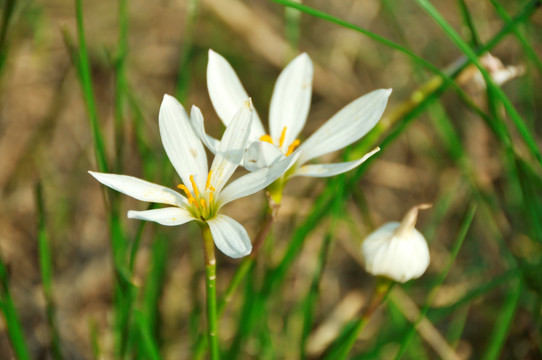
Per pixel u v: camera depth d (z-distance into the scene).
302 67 0.57
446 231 0.79
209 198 0.53
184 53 0.64
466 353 0.72
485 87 0.62
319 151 0.55
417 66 0.71
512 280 0.68
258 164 0.52
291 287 0.75
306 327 0.62
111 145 0.79
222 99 0.55
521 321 0.69
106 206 0.59
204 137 0.52
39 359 0.69
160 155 0.76
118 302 0.60
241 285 0.72
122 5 0.62
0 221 0.73
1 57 0.64
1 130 0.79
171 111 0.53
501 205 0.76
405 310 0.67
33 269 0.73
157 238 0.63
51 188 0.76
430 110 0.70
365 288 0.76
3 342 0.69
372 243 0.55
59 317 0.70
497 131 0.62
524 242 0.72
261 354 0.64
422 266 0.55
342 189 0.60
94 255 0.75
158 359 0.56
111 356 0.67
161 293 0.63
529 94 0.72
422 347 0.69
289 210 0.73
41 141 0.75
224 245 0.51
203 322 0.69
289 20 0.68
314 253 0.76
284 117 0.57
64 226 0.75
